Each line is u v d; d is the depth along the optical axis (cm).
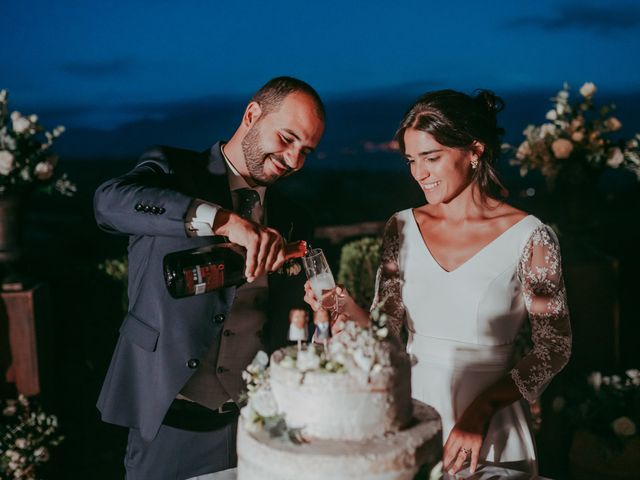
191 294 208
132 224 207
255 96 229
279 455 157
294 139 220
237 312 237
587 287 442
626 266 659
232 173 239
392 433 166
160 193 204
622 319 642
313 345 179
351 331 171
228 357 236
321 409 161
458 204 249
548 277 234
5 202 424
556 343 233
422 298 251
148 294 231
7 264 433
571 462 394
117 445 496
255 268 190
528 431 244
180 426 235
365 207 1345
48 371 456
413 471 161
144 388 231
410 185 1376
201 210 197
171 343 226
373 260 579
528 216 242
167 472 237
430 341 249
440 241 252
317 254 214
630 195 862
